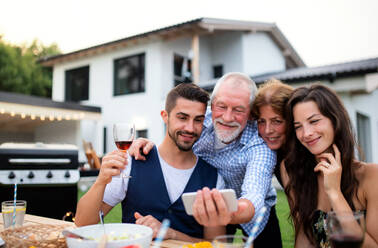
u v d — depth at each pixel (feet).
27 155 9.37
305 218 5.67
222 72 37.96
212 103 6.06
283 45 42.52
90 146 31.35
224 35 37.96
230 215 3.81
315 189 5.77
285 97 5.94
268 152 6.01
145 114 31.83
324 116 5.21
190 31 29.50
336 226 3.47
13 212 5.39
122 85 34.01
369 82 20.12
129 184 6.10
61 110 29.32
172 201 6.08
